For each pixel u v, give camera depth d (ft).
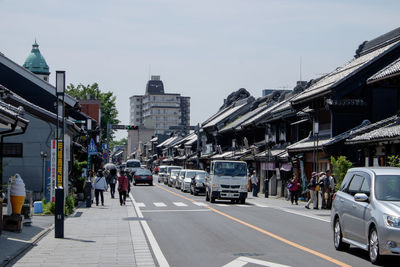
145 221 66.18
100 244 44.98
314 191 91.09
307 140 119.96
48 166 96.12
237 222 64.49
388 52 103.50
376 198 35.81
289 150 118.62
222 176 104.94
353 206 38.50
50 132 99.14
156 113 636.07
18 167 98.58
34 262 35.78
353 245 41.50
